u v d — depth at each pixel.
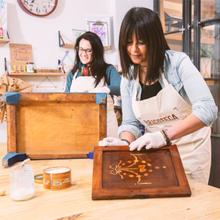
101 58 2.14
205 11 3.09
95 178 0.83
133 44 1.08
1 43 3.28
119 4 3.98
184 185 0.80
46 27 3.58
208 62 3.10
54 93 1.29
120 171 0.87
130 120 1.44
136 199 0.78
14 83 3.17
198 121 1.03
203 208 0.71
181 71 1.18
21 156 1.27
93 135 1.34
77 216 0.67
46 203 0.76
